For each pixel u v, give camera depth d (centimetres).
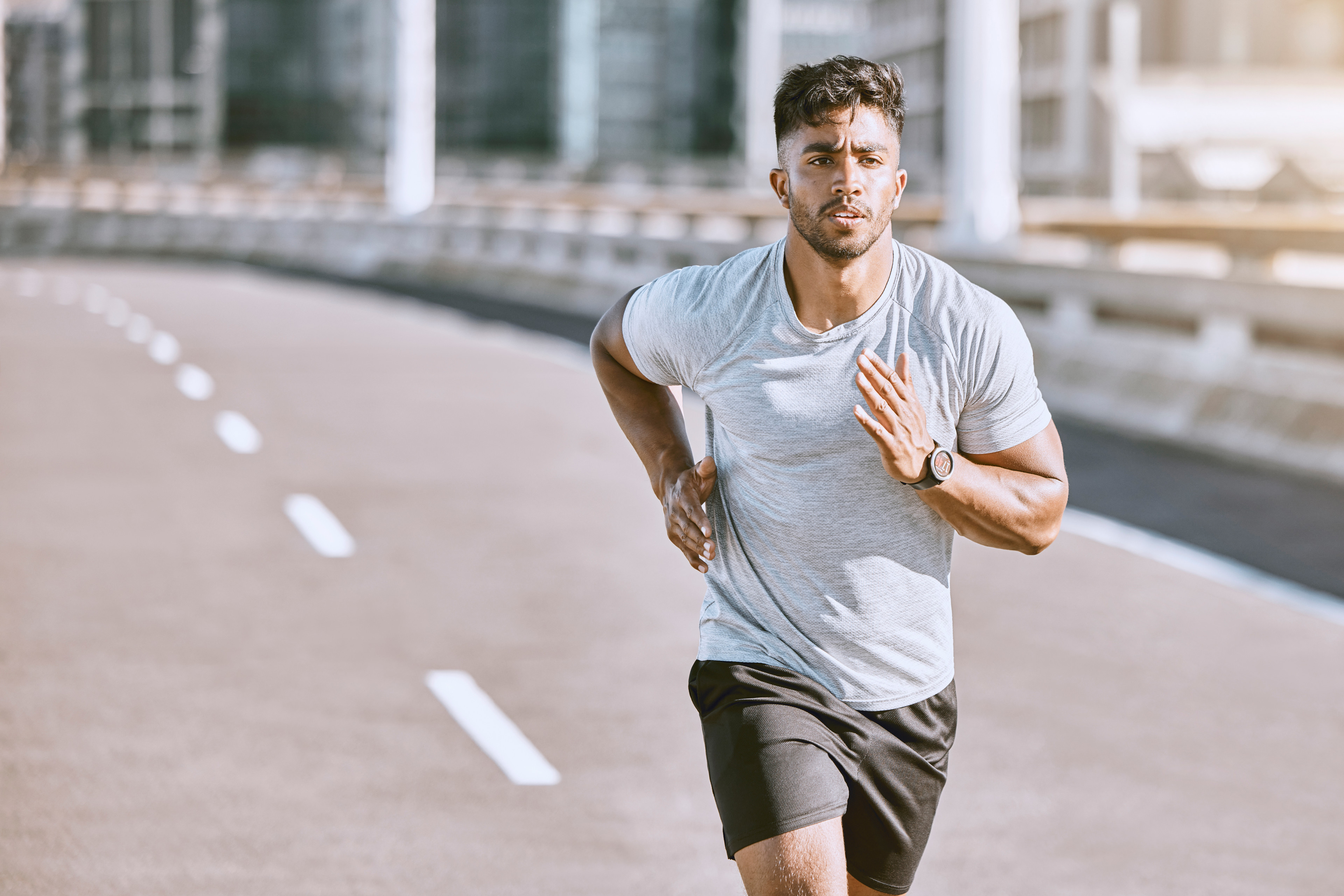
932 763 549
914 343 511
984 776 904
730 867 769
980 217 3447
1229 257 3161
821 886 496
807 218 492
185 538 1484
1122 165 14275
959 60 3456
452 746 936
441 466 1875
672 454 575
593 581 1342
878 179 491
